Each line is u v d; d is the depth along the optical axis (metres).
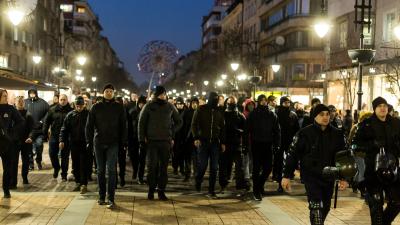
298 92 45.25
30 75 51.84
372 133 7.10
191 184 12.75
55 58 64.56
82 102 11.34
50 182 12.30
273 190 11.98
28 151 11.85
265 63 57.94
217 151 10.77
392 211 7.11
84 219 8.32
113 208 9.20
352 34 29.48
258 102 10.83
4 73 22.80
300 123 15.88
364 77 27.94
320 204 6.70
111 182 9.32
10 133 10.15
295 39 49.88
